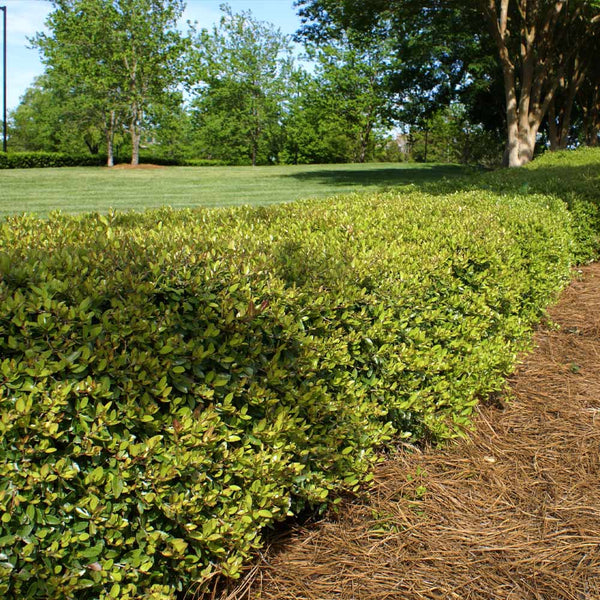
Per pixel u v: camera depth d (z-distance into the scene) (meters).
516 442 3.42
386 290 3.12
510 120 21.09
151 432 2.00
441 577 2.36
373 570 2.39
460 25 22.44
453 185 10.64
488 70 26.61
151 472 1.93
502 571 2.40
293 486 2.49
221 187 17.11
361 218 4.70
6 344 1.78
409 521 2.69
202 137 47.50
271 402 2.33
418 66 26.98
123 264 2.25
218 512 2.13
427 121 31.97
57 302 1.91
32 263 2.06
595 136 31.66
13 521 1.67
